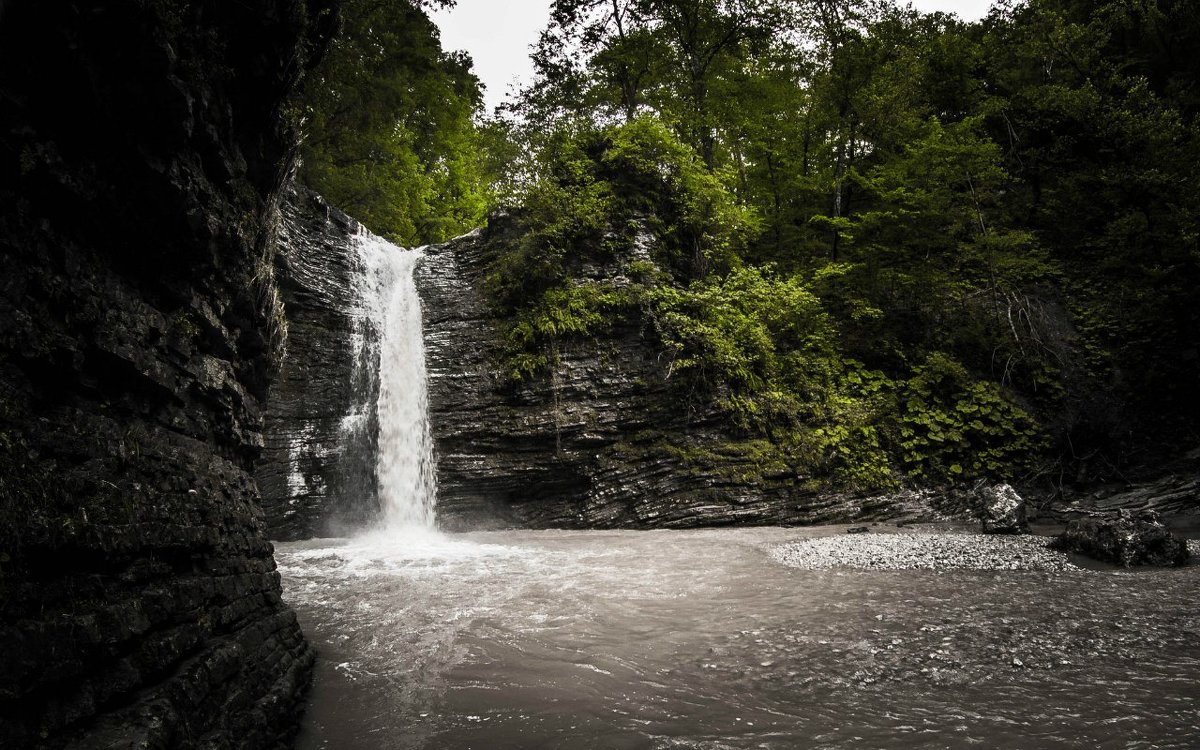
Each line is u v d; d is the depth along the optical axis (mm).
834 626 6273
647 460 15875
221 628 3844
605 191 18875
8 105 2480
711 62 23609
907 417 16875
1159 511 13750
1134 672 4859
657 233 18938
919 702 4379
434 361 17547
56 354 2652
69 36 2623
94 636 2434
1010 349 18969
